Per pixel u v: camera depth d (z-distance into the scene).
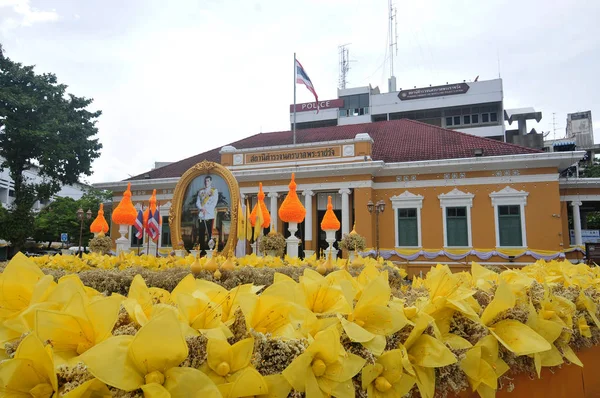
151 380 1.29
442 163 20.62
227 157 25.06
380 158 23.19
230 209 12.98
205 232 13.31
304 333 1.68
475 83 44.22
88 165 30.27
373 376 1.73
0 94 25.75
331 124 49.12
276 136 32.72
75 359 1.37
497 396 2.26
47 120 27.66
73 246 42.53
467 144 23.23
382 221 21.94
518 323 2.33
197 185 13.58
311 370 1.54
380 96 47.75
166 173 28.44
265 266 7.50
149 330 1.30
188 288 2.01
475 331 2.24
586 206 24.25
